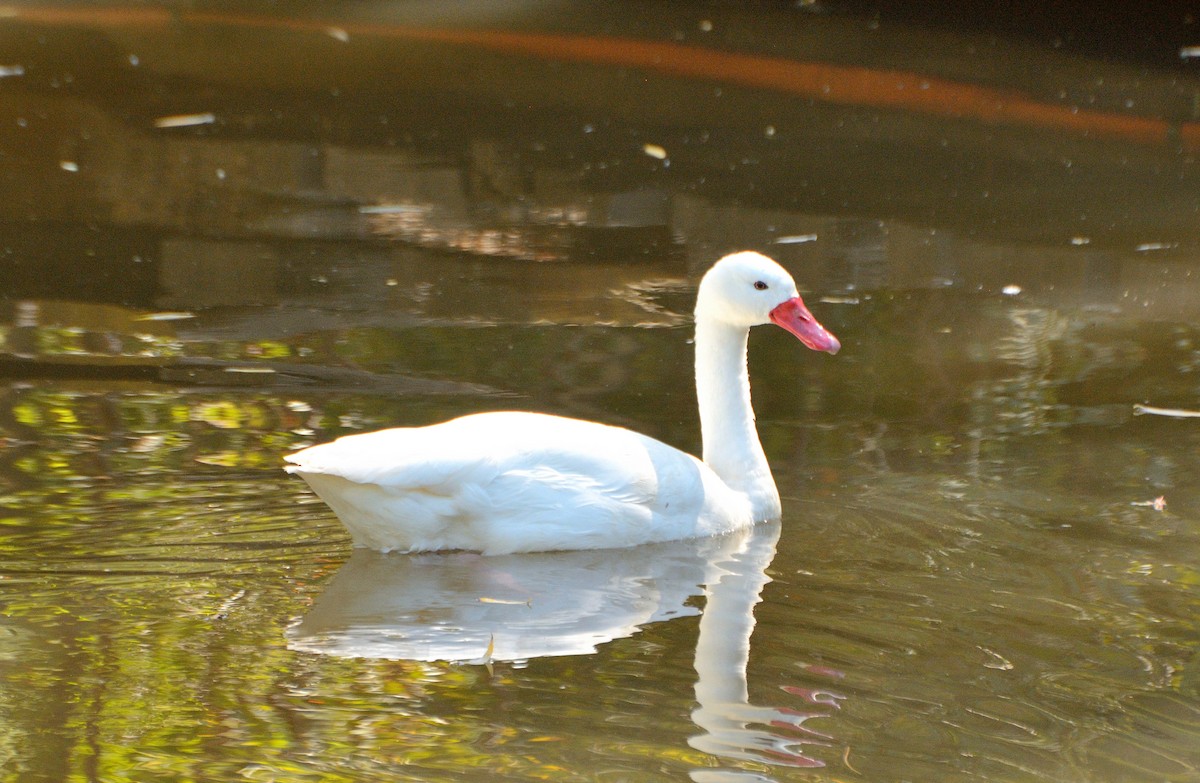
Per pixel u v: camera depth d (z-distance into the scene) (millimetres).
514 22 33188
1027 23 35281
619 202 21000
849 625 8820
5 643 8164
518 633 8594
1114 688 8008
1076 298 17250
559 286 16953
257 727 7301
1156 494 11234
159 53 28719
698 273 17750
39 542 9648
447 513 9781
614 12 34688
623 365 14219
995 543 10258
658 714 7559
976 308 16797
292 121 24625
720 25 33969
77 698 7559
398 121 25016
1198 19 35594
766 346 15320
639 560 9969
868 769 7031
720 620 8875
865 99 28250
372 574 9484
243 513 10320
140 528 9953
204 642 8281
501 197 21000
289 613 8766
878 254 18938
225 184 20891
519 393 13258
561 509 10000
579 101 27078
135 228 18547
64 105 24625
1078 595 9336
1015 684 8023
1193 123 26891
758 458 11086
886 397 13758
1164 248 19406
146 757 6992
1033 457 12117
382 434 9859
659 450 10602
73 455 11312
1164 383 14203
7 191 19922
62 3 32156
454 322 15430
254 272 17000
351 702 7602
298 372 13641
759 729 7387
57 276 16469
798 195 21766
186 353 14062
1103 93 29047
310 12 33000
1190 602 9234
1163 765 7145
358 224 19312
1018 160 24219
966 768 7055
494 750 7102
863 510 10938
